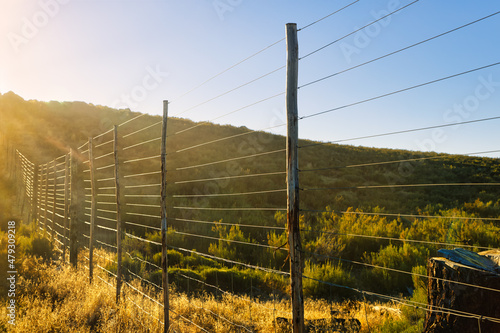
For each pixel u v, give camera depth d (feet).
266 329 18.78
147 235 45.19
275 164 104.06
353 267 36.63
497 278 13.52
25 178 74.95
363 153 136.15
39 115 141.59
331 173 99.25
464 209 58.44
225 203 64.34
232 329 19.16
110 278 29.71
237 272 32.78
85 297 24.00
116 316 20.38
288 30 10.91
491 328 13.38
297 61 10.84
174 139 125.70
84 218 56.39
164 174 19.83
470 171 95.61
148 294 25.34
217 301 25.11
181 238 44.86
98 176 80.94
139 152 107.45
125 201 64.23
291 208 10.67
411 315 21.03
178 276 30.94
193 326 19.31
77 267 33.88
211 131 147.23
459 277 14.42
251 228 48.55
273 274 33.83
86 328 19.70
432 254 33.81
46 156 99.40
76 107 165.17
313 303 26.07
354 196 75.10
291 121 10.72
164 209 19.58
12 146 103.86
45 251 40.75
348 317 21.39
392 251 35.12
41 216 57.52
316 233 45.01
